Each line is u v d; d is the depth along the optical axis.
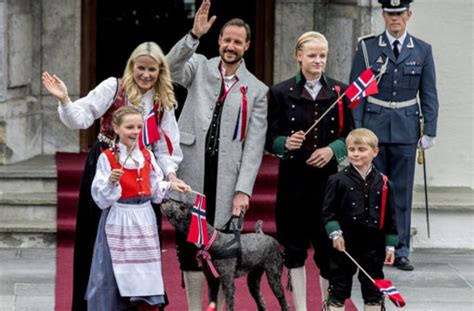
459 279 19.72
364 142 15.41
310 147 16.06
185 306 17.64
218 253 15.02
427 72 19.94
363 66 19.88
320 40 16.05
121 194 14.53
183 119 15.84
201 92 15.80
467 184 23.11
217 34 25.89
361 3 21.91
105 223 14.63
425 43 20.00
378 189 15.53
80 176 22.02
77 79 24.53
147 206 14.73
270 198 21.72
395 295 15.30
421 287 19.11
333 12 24.09
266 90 15.97
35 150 24.08
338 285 15.67
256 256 15.33
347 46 22.94
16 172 21.97
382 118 19.83
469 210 21.75
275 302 17.84
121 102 14.99
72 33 24.42
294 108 16.12
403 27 19.70
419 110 20.11
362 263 15.62
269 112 16.27
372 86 16.09
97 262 14.64
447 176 23.06
